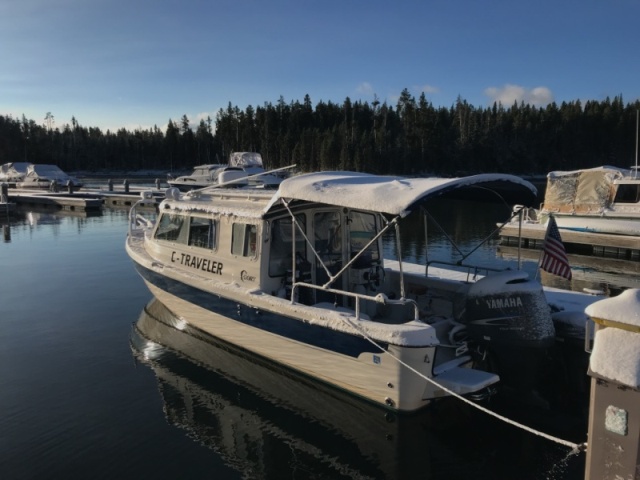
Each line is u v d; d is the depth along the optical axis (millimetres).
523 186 6082
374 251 7309
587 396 6438
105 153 99312
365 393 5770
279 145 81250
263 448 5234
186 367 7215
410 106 81125
